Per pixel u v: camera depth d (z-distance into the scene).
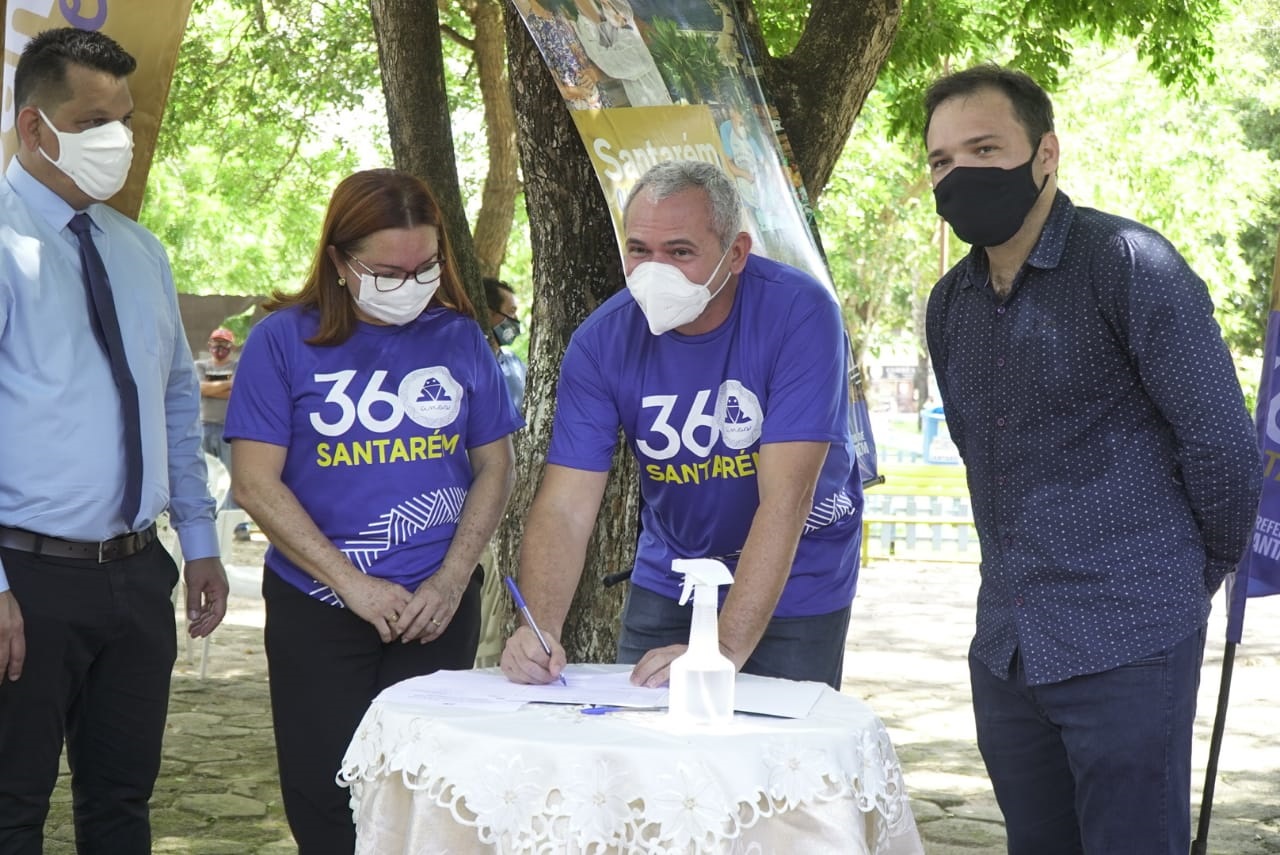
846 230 24.73
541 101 5.32
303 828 3.58
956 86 3.06
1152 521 3.01
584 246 5.40
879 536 15.53
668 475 3.37
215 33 16.39
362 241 3.38
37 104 3.35
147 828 3.73
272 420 3.50
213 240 24.95
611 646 5.38
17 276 3.32
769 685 2.97
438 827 2.53
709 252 3.03
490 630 5.62
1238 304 26.58
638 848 2.39
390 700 2.75
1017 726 3.24
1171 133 23.34
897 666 9.08
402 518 3.55
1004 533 3.15
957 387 3.23
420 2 6.98
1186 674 3.00
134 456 3.47
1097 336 2.99
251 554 13.61
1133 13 9.77
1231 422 2.87
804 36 5.98
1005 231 3.02
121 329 3.50
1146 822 3.01
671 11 5.02
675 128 4.86
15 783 3.41
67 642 3.40
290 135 17.39
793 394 3.18
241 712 7.41
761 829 2.48
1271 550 4.51
